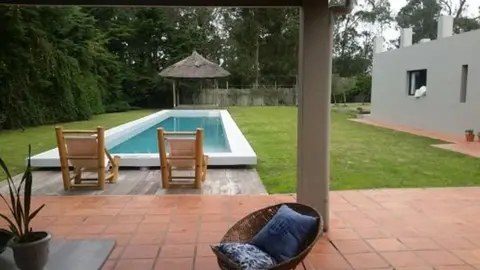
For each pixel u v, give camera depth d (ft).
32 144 30.78
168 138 17.20
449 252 10.13
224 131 35.19
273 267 6.26
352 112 61.87
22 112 43.47
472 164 22.33
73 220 12.60
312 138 11.44
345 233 11.46
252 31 80.02
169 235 11.29
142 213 13.34
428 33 102.53
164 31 81.30
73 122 49.80
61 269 8.91
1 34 42.60
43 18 48.65
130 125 38.06
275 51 82.48
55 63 47.70
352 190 16.38
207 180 18.44
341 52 98.37
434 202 14.61
